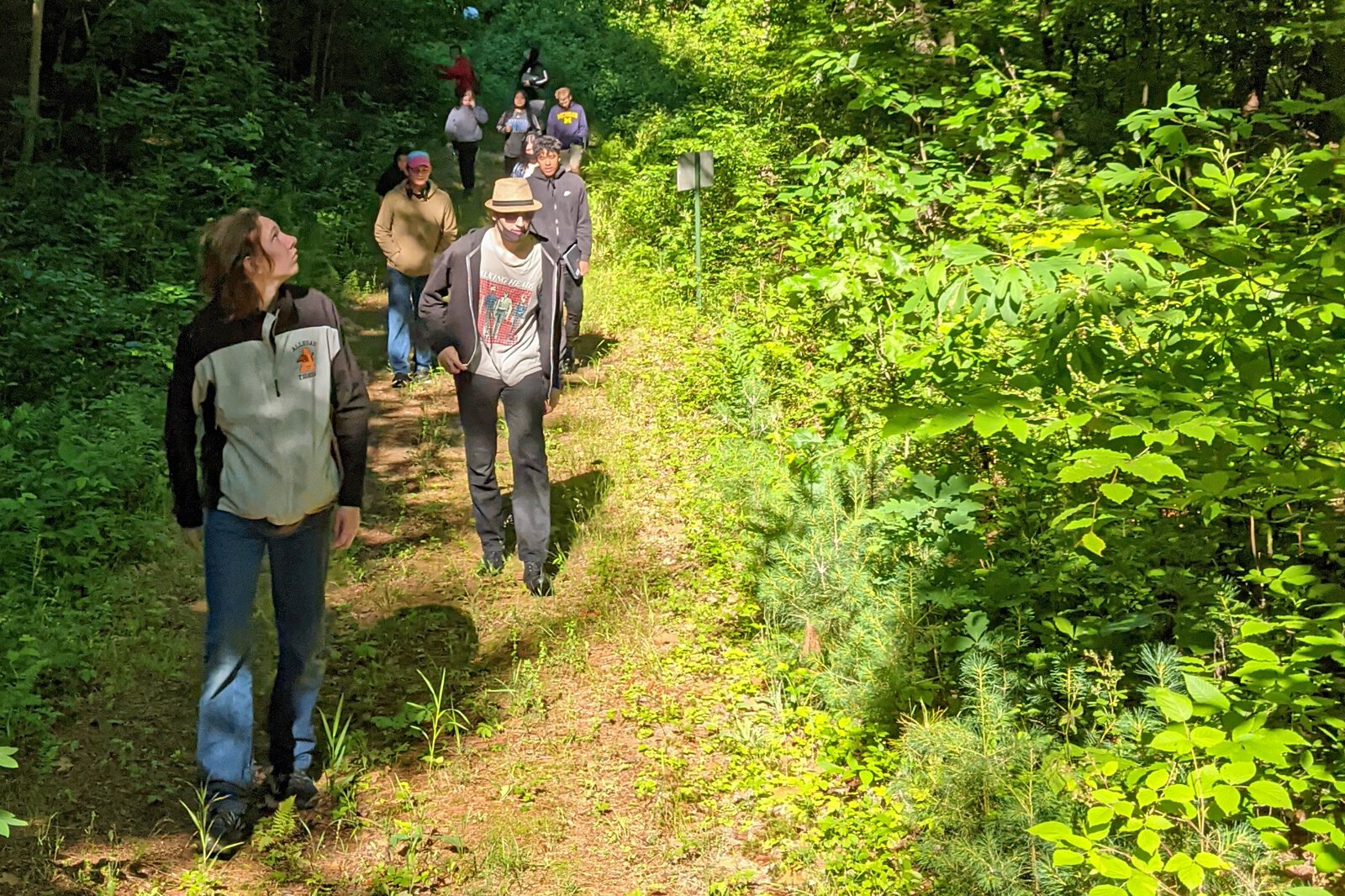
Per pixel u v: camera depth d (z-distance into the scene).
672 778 4.61
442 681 4.99
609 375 10.39
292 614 4.19
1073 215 4.16
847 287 6.16
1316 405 3.60
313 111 18.27
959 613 5.00
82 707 4.96
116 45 14.45
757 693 5.26
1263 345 3.96
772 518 5.67
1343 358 3.89
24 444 7.41
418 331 10.17
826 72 9.91
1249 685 3.39
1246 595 4.86
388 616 6.04
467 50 24.55
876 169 6.83
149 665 5.33
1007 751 3.78
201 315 3.94
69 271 10.15
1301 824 3.17
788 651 5.31
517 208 5.82
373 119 19.03
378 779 4.56
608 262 14.00
